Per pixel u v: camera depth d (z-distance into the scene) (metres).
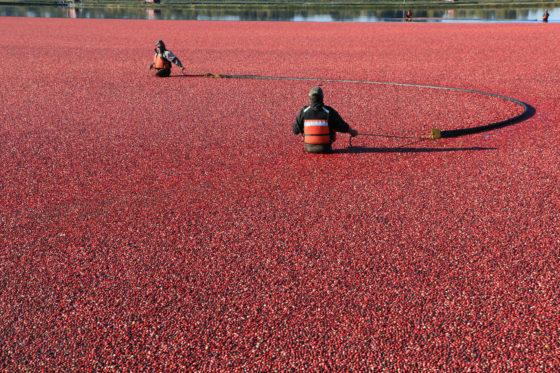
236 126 9.32
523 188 6.00
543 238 4.79
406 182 6.31
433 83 13.41
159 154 7.73
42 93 12.94
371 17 51.03
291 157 7.44
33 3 79.12
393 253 4.62
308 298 4.02
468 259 4.48
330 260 4.55
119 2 85.88
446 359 3.33
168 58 14.98
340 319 3.76
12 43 25.95
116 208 5.79
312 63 17.62
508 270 4.28
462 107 10.45
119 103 11.61
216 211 5.63
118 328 3.75
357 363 3.34
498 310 3.78
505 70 15.20
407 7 70.12
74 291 4.20
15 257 4.76
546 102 10.77
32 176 6.88
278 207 5.69
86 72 16.44
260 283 4.24
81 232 5.22
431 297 3.96
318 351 3.46
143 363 3.41
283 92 12.59
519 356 3.33
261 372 3.30
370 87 12.97
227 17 52.69
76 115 10.44
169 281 4.31
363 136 8.51
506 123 9.02
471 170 6.66
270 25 38.62
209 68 16.94
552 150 7.38
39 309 3.98
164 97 12.24
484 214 5.34
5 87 13.85
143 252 4.79
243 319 3.80
